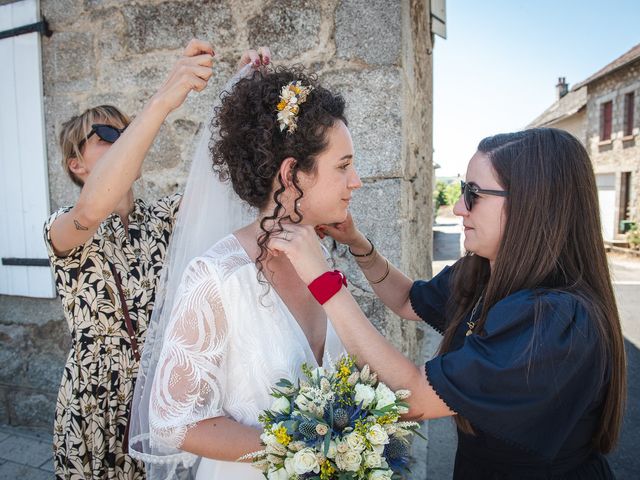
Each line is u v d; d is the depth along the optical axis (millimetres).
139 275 1564
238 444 967
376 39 2129
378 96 2139
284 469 917
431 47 3641
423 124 3291
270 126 1024
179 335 992
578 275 1015
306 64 2219
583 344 904
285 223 1057
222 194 1338
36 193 2758
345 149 1079
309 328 1200
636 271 11344
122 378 1512
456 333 1252
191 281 1024
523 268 1011
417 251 3025
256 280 1046
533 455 956
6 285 2895
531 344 887
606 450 1112
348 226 1553
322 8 2186
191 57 1225
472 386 906
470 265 1278
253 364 1022
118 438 1514
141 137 1191
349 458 870
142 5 2467
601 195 18078
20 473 2559
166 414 975
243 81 1103
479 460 1129
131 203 1643
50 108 2705
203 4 2363
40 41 2654
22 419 3000
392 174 2143
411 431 973
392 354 965
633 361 4746
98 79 2590
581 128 20578
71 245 1376
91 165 1617
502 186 1048
